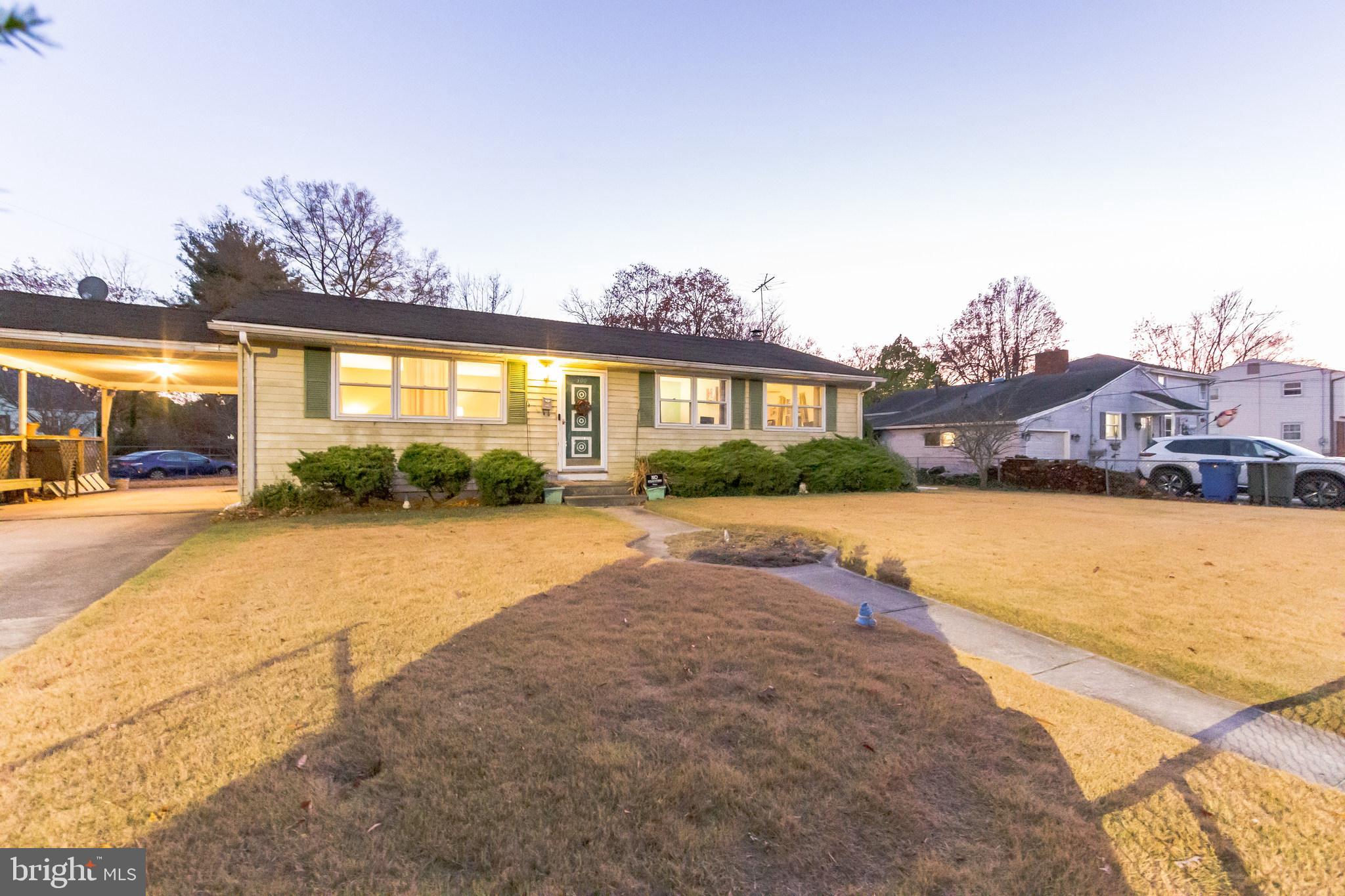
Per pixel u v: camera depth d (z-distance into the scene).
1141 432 22.62
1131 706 3.27
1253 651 3.79
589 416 13.01
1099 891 1.84
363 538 7.29
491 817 2.07
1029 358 38.34
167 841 1.94
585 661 3.42
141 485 18.31
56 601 4.64
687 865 1.89
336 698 2.92
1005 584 5.34
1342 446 25.27
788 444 15.49
